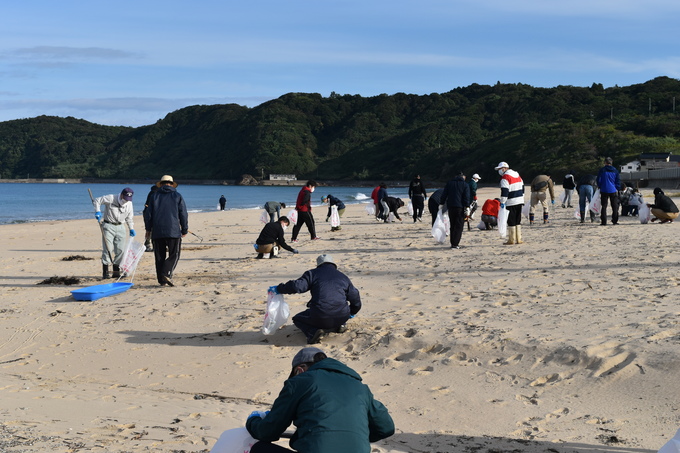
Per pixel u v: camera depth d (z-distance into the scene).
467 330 7.04
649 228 17.08
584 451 4.19
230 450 3.44
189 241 20.53
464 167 193.88
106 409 5.11
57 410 5.02
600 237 15.33
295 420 3.25
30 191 139.00
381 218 26.00
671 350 5.66
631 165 109.06
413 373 6.07
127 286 10.88
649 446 4.20
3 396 5.47
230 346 7.32
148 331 8.09
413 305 8.64
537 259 12.09
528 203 21.50
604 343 6.08
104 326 8.41
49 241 22.28
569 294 8.66
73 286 11.73
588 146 156.50
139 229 25.75
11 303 10.18
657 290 8.55
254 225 28.94
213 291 10.53
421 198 25.28
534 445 4.34
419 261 12.82
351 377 3.36
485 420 4.87
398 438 4.59
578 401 5.09
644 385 5.16
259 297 9.89
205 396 5.69
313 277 7.34
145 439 4.33
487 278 10.32
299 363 3.58
